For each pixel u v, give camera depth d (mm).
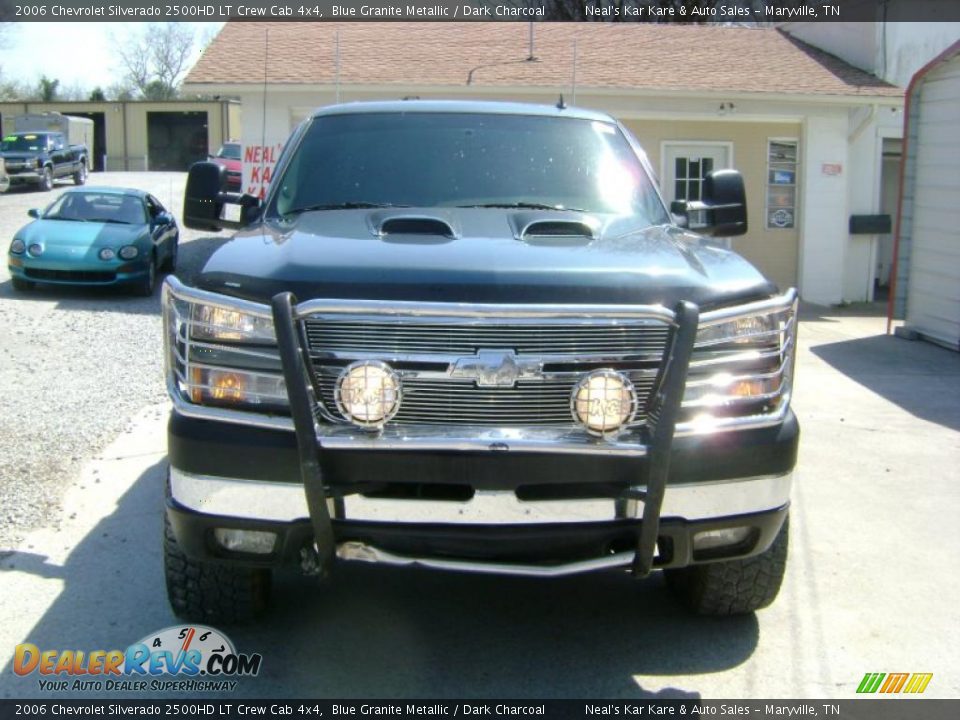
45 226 13688
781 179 15781
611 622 4156
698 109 15227
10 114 51594
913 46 15734
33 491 5516
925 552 4984
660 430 3064
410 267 3252
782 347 3436
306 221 4086
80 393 7887
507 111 4973
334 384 3105
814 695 3600
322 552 3150
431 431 3104
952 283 11016
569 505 3170
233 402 3236
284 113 14500
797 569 4746
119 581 4414
